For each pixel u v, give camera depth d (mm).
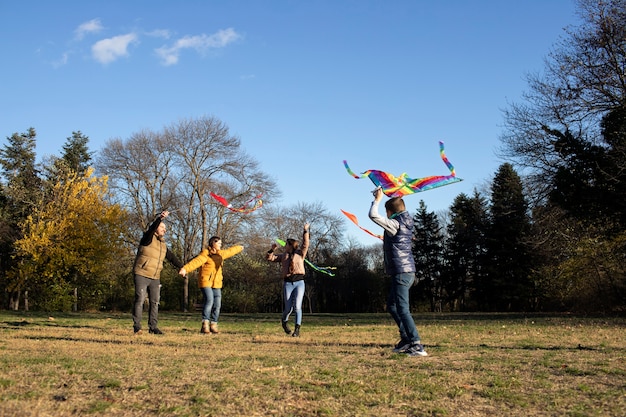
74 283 32188
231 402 4020
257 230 39125
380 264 60281
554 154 23188
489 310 47875
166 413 3699
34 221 30500
